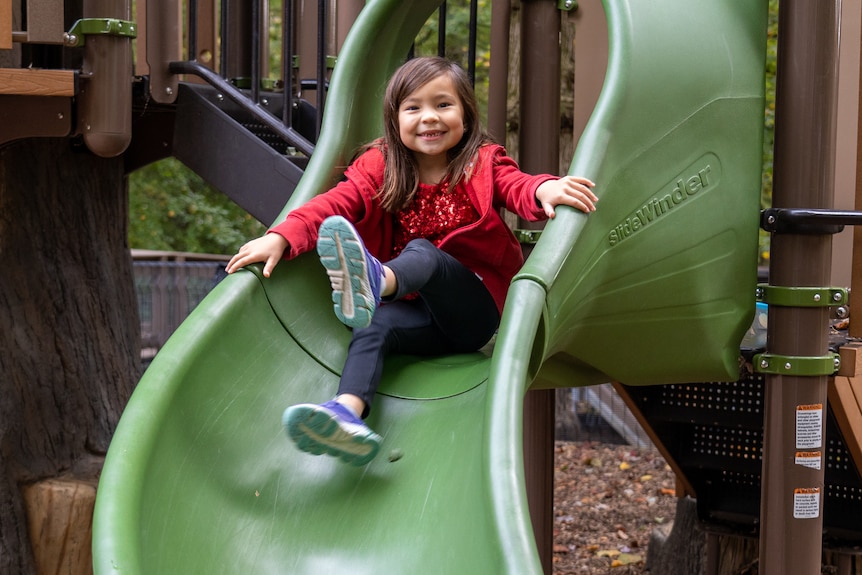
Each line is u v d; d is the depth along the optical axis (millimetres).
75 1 4098
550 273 2383
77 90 3480
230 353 2496
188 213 15609
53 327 4320
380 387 2615
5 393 4102
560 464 7344
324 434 2242
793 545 3070
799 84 3002
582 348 2850
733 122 2938
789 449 3055
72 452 4293
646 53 2703
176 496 2211
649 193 2732
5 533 3953
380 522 2270
